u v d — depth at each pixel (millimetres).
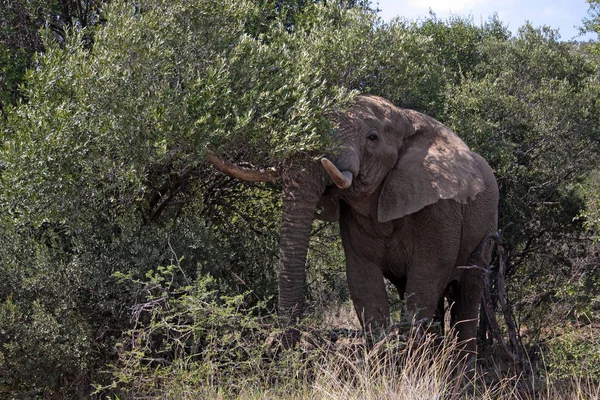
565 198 18234
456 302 14070
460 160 12539
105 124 10312
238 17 12023
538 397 10680
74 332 10422
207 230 12227
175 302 10383
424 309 12516
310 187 11281
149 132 10344
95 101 10445
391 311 14734
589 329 12547
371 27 13562
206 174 13570
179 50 11227
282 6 16422
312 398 9172
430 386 9305
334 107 11180
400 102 14758
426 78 16375
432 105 16484
